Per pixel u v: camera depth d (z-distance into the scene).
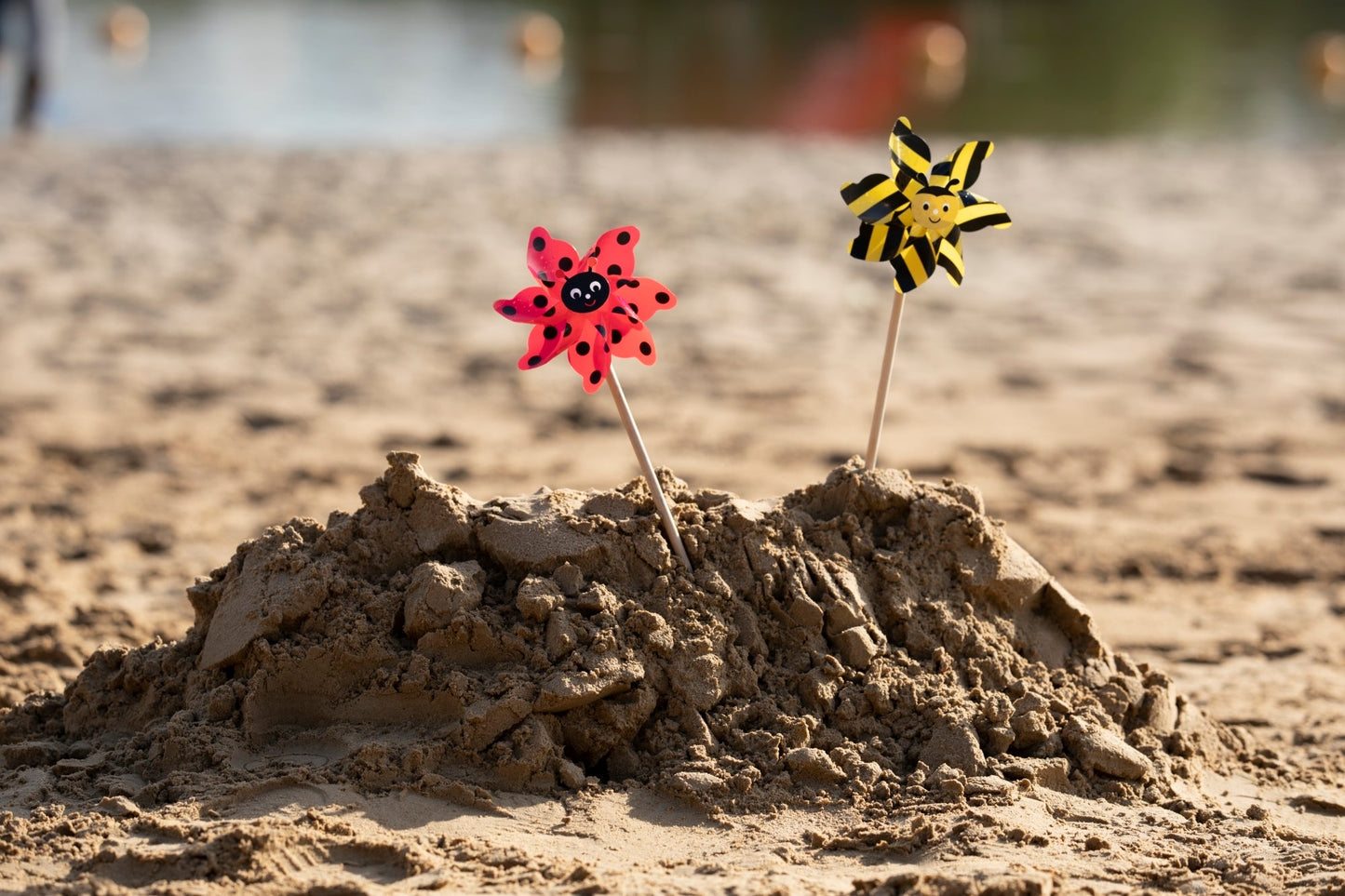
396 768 3.55
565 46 29.78
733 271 12.20
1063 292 11.91
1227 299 11.70
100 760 3.74
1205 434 8.40
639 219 13.96
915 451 8.01
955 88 26.45
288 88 23.44
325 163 16.56
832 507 4.22
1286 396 9.13
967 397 9.08
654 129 21.09
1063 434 8.38
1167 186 16.69
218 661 3.82
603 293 3.68
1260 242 13.87
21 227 12.97
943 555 4.14
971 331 10.72
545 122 21.41
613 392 3.85
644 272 12.02
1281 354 10.11
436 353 9.90
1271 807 3.92
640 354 3.80
